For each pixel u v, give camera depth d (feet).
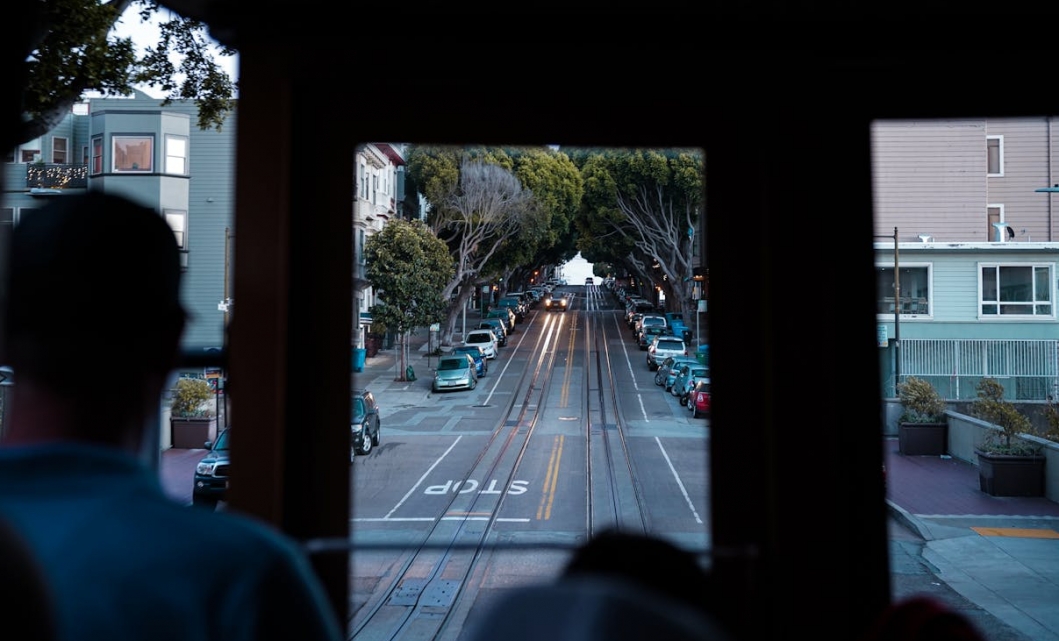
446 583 32.07
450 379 113.80
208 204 102.94
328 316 6.64
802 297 6.61
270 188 6.48
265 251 6.45
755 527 6.71
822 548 6.43
